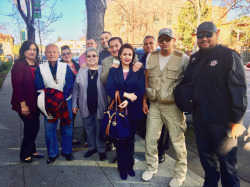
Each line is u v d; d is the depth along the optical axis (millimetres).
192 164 3035
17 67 2588
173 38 2279
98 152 3207
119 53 2461
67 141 2938
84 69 2885
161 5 23688
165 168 2775
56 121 2832
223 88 1858
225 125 1911
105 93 2855
